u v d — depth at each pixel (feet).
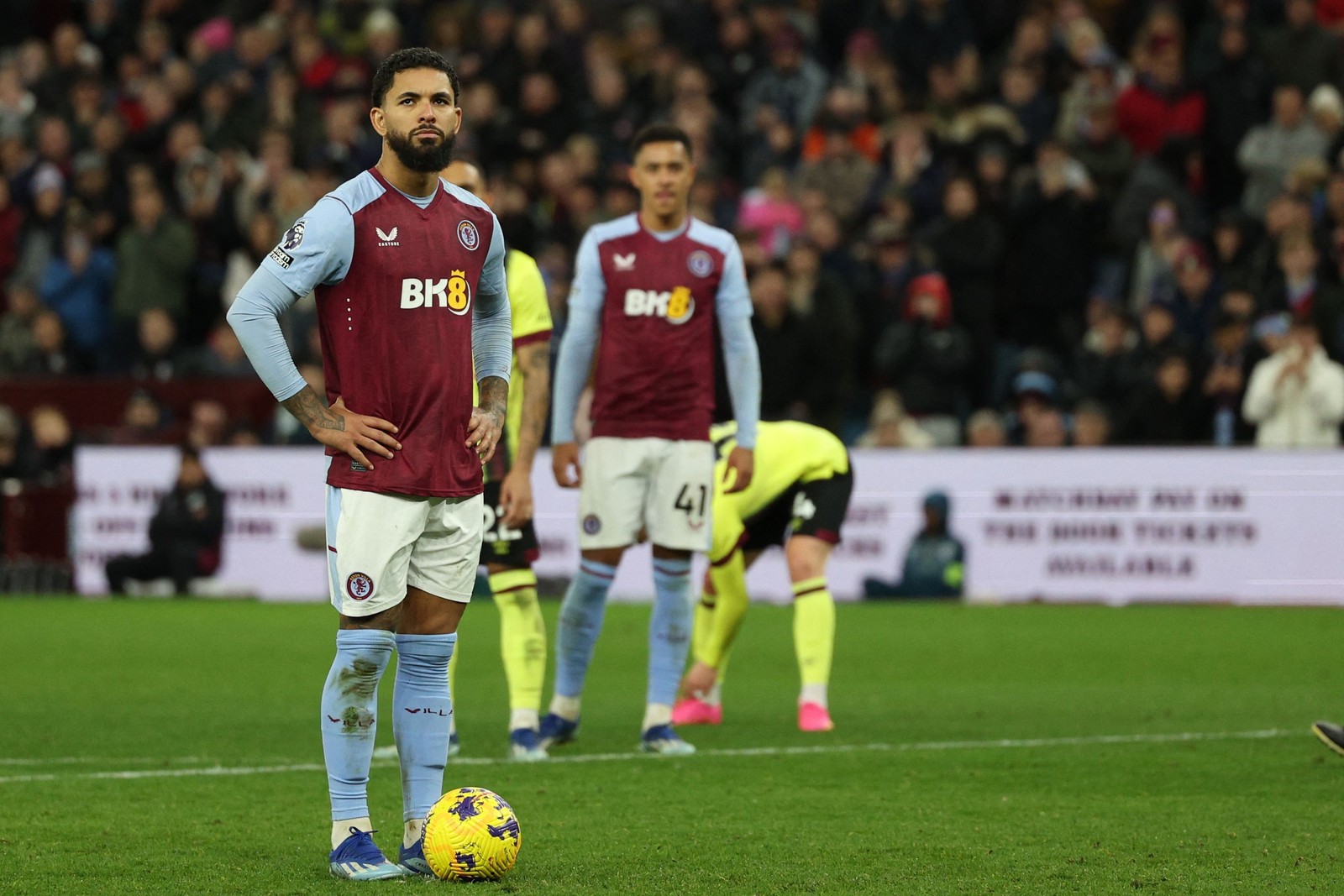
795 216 165.89
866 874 46.65
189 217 177.78
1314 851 49.98
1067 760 67.87
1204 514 132.98
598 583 71.36
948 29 183.01
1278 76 169.37
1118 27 187.83
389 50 190.90
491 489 70.59
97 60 209.46
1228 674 97.60
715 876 46.32
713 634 79.51
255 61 195.72
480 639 115.96
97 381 159.12
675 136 70.54
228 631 119.24
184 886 45.03
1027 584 135.23
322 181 167.32
